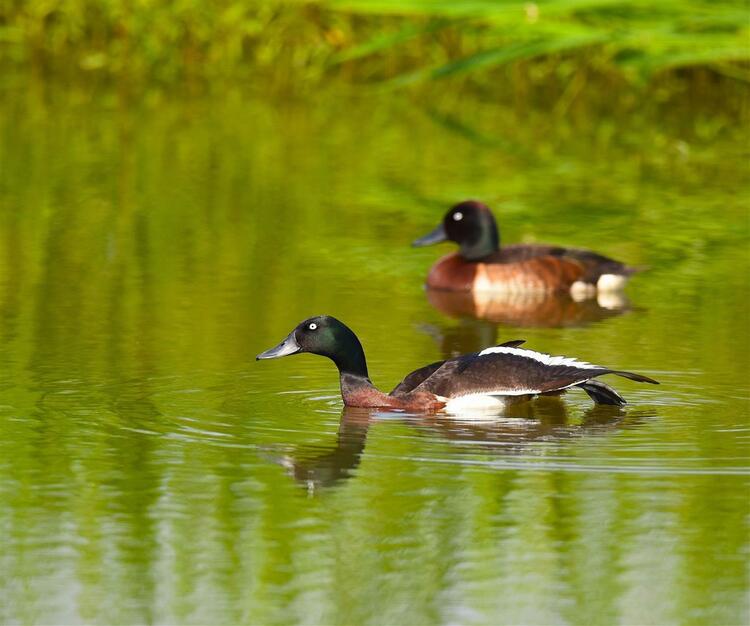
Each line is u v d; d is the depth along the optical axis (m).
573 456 11.16
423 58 36.94
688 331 15.94
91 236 20.69
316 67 37.41
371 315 16.81
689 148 29.41
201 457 11.16
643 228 21.78
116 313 16.25
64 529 9.70
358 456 11.18
